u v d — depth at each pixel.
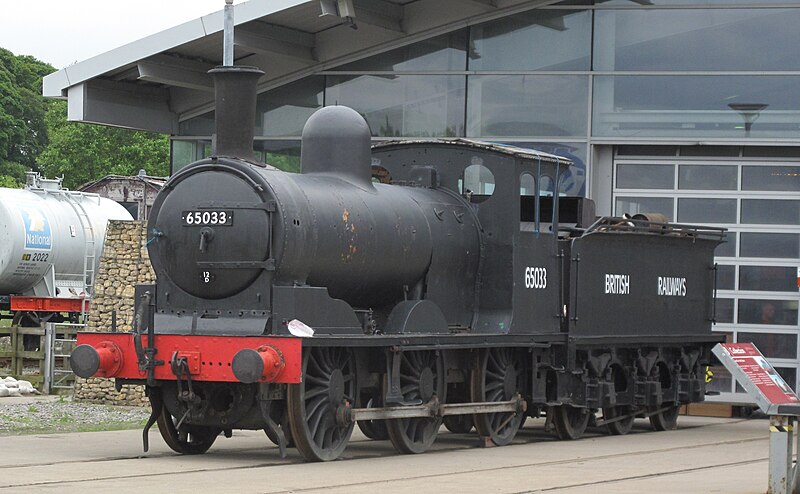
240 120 15.20
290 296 14.51
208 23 23.53
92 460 14.23
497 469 14.25
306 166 16.36
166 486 11.82
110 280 22.42
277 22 24.69
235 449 16.31
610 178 25.33
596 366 19.67
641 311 21.09
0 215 32.47
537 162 18.67
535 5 25.02
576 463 15.23
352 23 23.83
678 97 24.62
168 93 26.44
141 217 43.94
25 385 25.86
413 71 25.58
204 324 14.71
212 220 14.73
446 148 18.55
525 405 18.22
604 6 24.88
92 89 25.05
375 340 15.14
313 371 14.80
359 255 15.68
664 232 21.56
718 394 23.88
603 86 24.88
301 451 14.59
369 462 14.78
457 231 17.73
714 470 14.56
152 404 15.22
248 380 13.66
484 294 18.17
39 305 33.19
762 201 24.92
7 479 12.12
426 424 16.56
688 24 24.67
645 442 19.03
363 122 16.61
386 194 16.75
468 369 17.64
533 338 18.25
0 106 81.12
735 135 24.45
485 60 25.28
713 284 23.52
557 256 19.14
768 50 24.42
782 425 11.91
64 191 35.16
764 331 24.95
